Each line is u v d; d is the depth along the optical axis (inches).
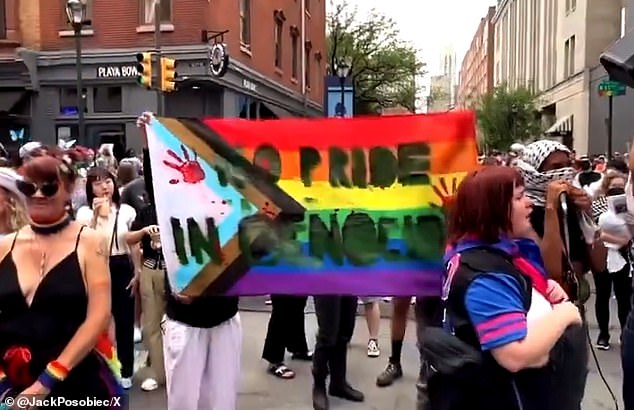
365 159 165.3
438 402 92.6
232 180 165.2
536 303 91.3
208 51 721.0
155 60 615.5
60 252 111.3
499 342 84.9
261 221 163.9
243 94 851.4
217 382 159.3
